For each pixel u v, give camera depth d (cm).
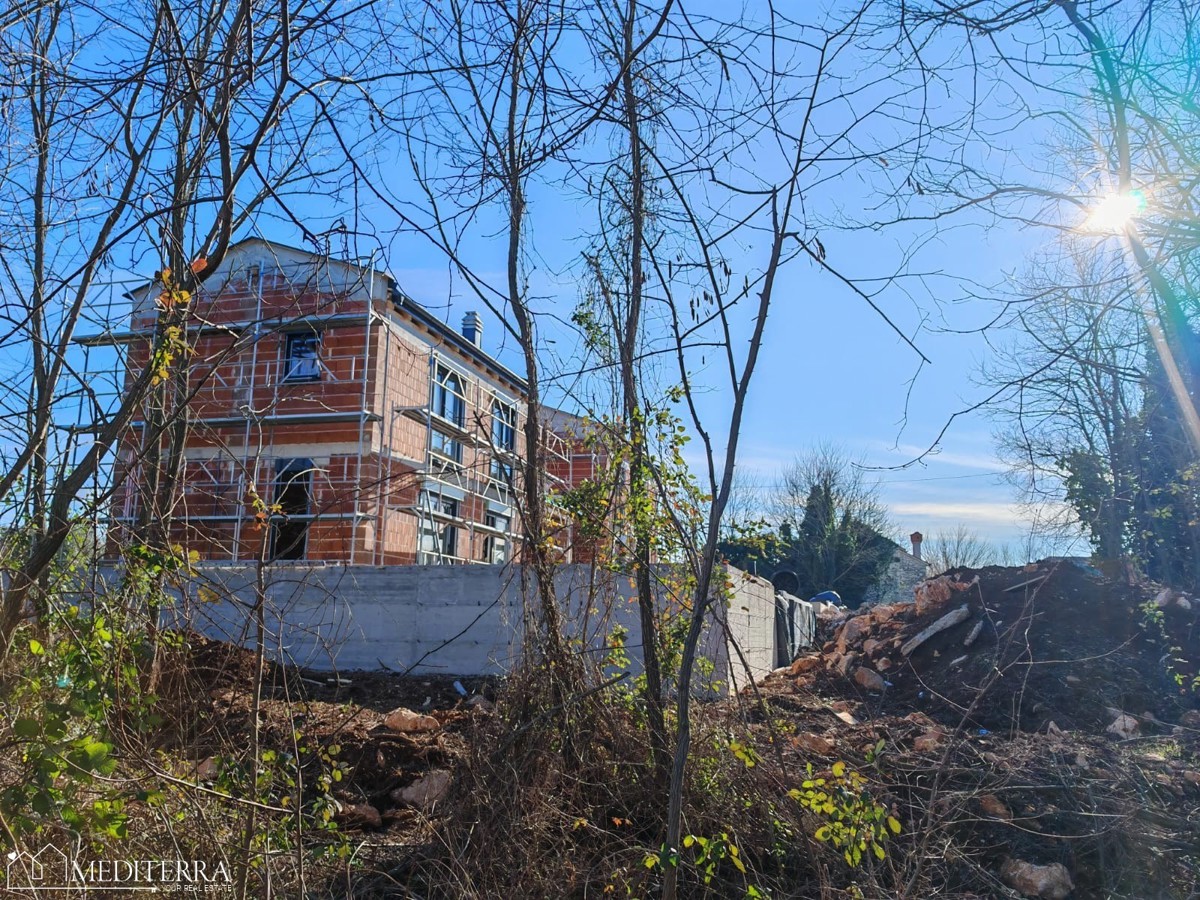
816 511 3631
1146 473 1141
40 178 488
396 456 1639
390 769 595
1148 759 655
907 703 948
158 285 500
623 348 512
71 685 377
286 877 424
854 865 395
